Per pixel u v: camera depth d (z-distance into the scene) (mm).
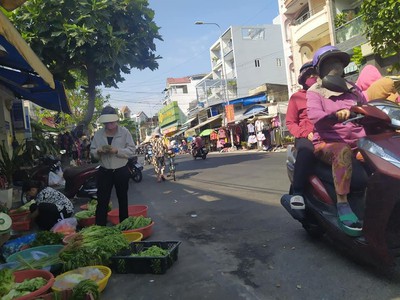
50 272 3818
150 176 15352
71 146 15305
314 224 4277
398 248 3156
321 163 3965
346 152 3543
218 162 18656
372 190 2986
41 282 3254
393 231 3127
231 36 41188
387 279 3258
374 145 3059
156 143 12922
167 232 5703
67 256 4008
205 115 42031
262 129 23531
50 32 12414
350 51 17766
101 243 4203
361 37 17094
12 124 13664
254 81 41438
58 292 3129
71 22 12828
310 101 3824
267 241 4691
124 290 3656
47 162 11609
